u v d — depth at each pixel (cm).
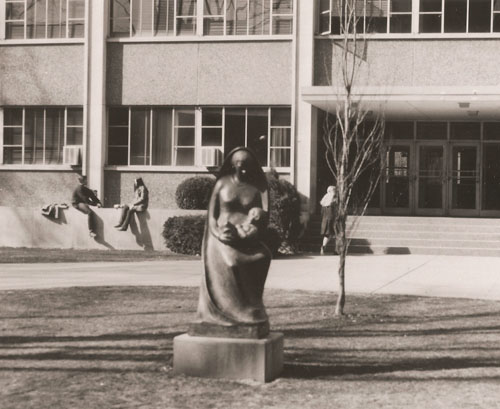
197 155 2930
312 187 2836
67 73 2980
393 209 3148
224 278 876
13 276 1808
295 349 1055
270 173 2612
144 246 2497
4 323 1220
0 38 3025
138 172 2956
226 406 787
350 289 1634
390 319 1289
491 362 1001
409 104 2691
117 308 1355
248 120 2911
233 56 2891
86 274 1855
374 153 2616
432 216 3047
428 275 1905
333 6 2806
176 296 1488
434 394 848
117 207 2519
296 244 2638
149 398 810
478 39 2764
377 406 798
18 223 2583
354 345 1087
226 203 888
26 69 3006
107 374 902
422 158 3148
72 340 1093
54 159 3020
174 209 2700
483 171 3119
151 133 2967
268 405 792
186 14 2930
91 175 2953
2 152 3044
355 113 1620
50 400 802
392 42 2788
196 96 2914
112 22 2978
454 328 1219
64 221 2550
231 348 873
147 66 2941
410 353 1045
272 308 1377
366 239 2633
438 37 2769
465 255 2550
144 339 1098
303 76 2822
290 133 2878
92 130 2955
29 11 3014
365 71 2764
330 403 804
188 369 888
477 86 2620
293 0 2838
